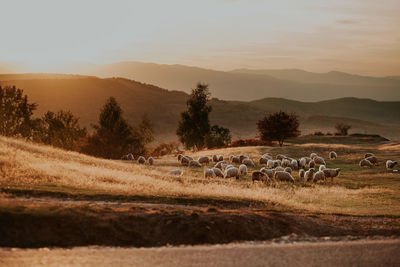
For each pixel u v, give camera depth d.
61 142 70.75
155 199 21.16
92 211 16.09
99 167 35.16
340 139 99.94
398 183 35.59
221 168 44.44
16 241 13.48
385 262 12.20
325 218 19.34
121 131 67.50
